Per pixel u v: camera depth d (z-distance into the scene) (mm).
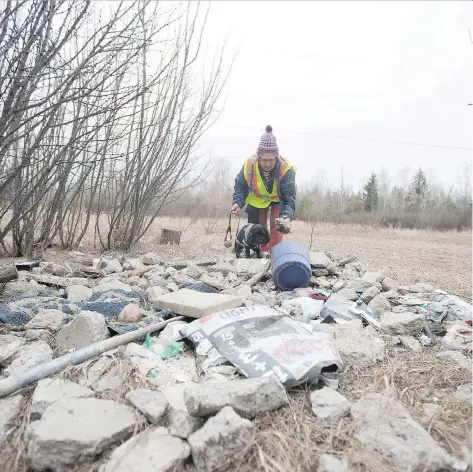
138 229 7078
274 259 4746
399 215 31547
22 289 3900
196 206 15648
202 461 1771
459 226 30141
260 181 6012
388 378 2543
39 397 2104
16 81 3121
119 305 3578
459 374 2621
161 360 2627
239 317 2893
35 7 3123
